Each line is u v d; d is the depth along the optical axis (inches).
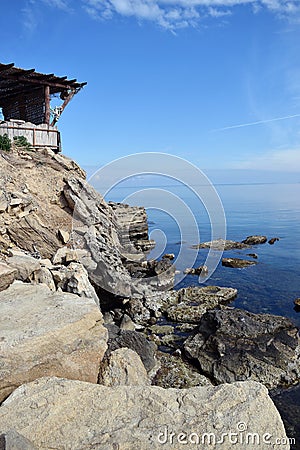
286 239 1518.2
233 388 261.9
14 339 292.0
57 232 738.2
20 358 283.1
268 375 476.4
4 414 234.1
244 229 1786.4
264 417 236.8
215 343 531.5
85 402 248.7
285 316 697.0
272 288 876.6
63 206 820.6
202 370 504.1
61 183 840.3
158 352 551.5
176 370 502.9
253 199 3228.3
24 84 1049.5
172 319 687.7
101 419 234.5
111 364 355.6
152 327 653.3
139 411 241.9
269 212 2418.8
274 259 1173.7
